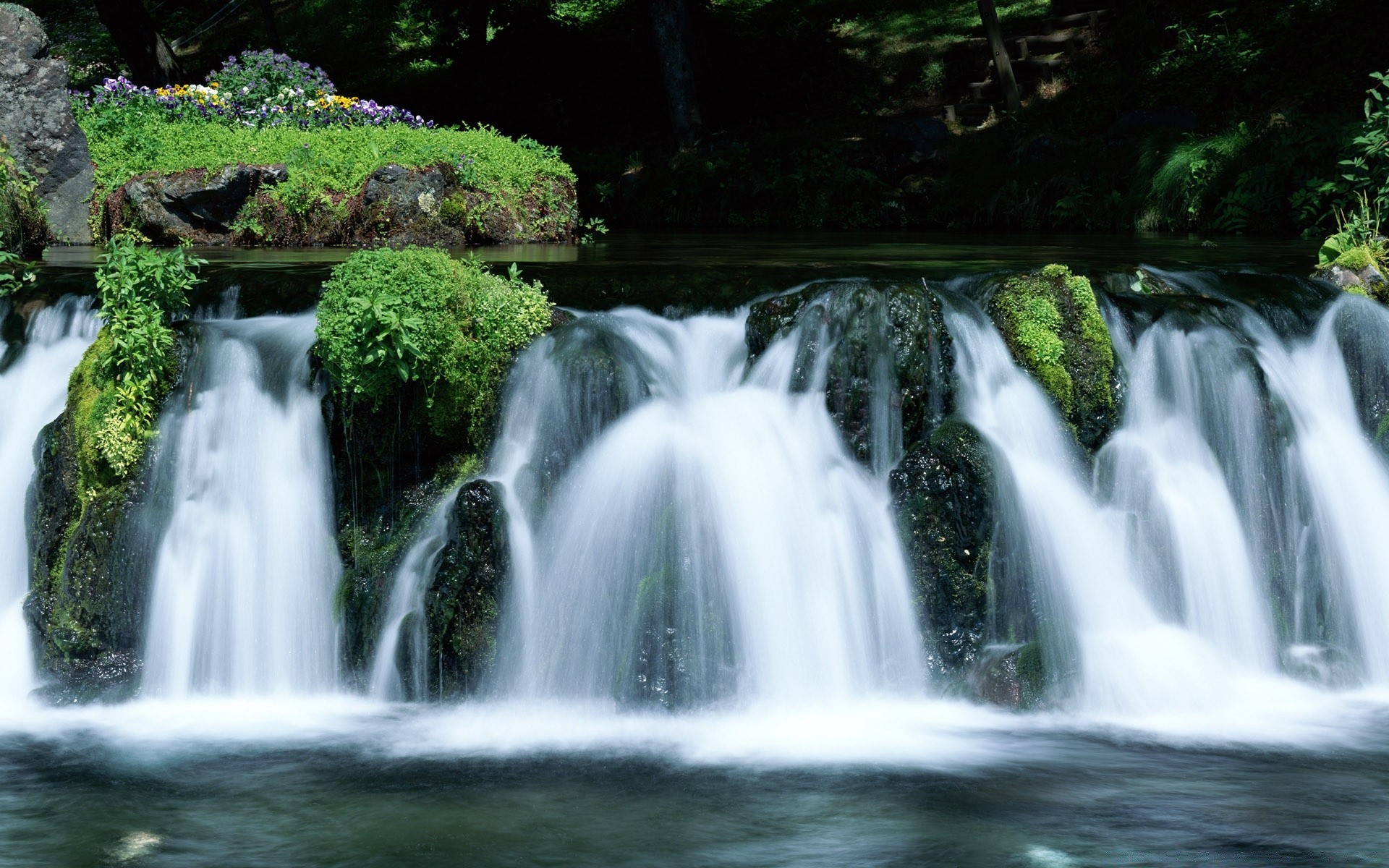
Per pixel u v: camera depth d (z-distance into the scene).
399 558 7.73
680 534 7.44
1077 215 19.25
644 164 24.92
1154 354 8.60
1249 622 8.05
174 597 7.75
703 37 27.11
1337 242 10.47
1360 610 8.30
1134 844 5.57
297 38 33.94
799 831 5.70
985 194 20.41
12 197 11.85
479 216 14.13
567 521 7.70
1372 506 8.51
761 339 8.21
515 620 7.50
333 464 7.98
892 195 21.48
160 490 7.86
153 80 25.86
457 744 6.82
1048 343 8.35
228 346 8.15
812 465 7.84
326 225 13.48
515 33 29.36
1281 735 6.96
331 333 7.69
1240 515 8.33
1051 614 7.74
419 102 30.25
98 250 12.65
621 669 7.32
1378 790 6.18
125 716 7.29
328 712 7.36
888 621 7.61
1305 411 8.62
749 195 22.31
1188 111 20.47
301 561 7.88
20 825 5.78
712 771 6.43
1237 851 5.51
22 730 7.04
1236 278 9.36
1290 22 21.80
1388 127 12.20
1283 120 17.70
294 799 6.07
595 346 8.04
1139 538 8.11
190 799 6.07
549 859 5.43
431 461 8.03
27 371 8.69
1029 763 6.52
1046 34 25.89
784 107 27.33
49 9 36.88
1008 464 7.85
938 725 7.08
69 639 7.66
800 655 7.43
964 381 8.20
